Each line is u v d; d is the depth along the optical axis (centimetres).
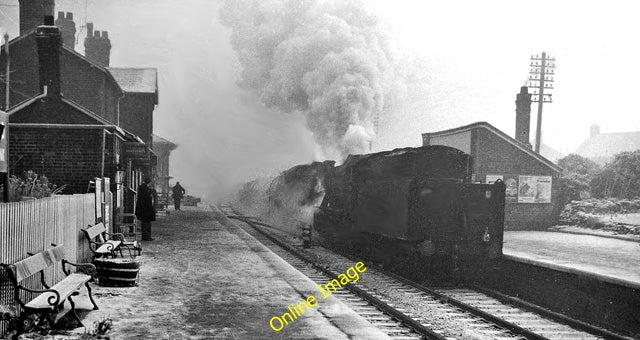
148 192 1880
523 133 3762
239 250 1695
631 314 1162
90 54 3553
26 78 2706
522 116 3766
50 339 743
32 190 1195
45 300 764
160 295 1042
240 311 938
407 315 1146
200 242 1873
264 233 2661
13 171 1747
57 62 1864
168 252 1619
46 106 1853
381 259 1862
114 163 1794
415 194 1627
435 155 1739
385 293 1392
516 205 3331
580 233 3017
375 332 832
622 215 3281
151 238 1902
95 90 2819
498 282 1664
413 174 1730
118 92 3089
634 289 1163
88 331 781
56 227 990
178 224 2591
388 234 1756
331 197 2398
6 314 721
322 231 2445
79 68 2809
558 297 1395
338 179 2370
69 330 789
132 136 2120
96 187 1402
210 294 1063
